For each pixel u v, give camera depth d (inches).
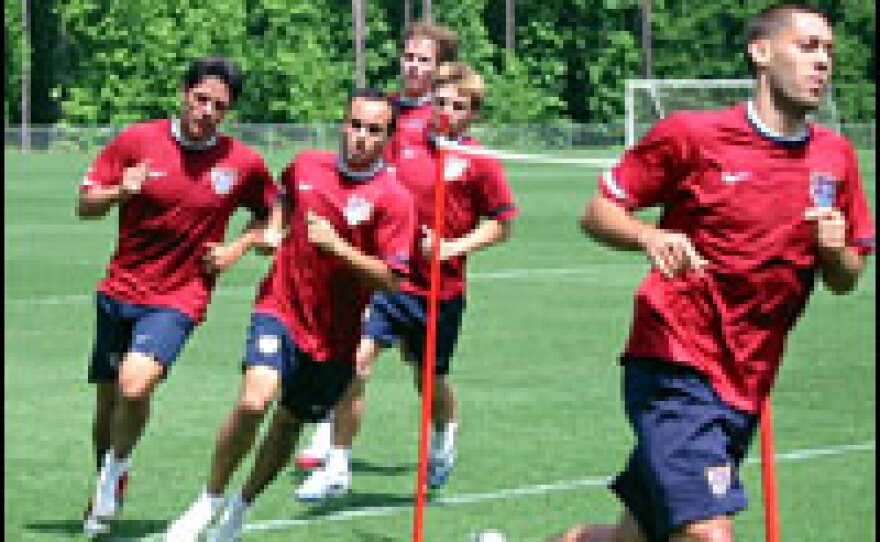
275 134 5467.5
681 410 520.7
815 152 523.2
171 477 837.8
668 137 522.6
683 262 506.3
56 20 6348.4
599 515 767.1
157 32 6146.7
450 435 815.7
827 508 784.3
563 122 7057.1
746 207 517.3
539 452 901.8
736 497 519.8
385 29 6830.7
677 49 7381.9
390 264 677.9
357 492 811.4
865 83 6939.0
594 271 1814.7
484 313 1460.4
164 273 722.2
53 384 1088.2
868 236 540.1
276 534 727.7
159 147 716.0
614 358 1218.0
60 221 2422.5
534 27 7204.7
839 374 1161.4
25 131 5349.4
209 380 1111.0
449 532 734.5
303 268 680.4
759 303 522.6
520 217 2608.3
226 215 726.5
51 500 785.6
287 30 6373.0
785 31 515.2
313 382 690.2
